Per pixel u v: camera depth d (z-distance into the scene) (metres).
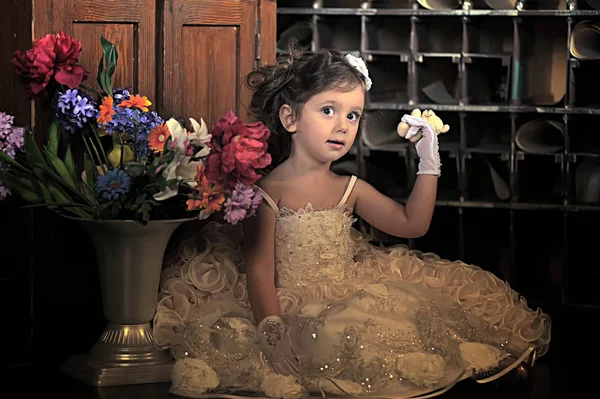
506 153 3.52
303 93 2.29
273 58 2.70
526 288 3.59
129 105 2.30
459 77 3.56
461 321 2.21
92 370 2.19
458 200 3.59
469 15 3.53
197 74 2.66
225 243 2.56
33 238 2.49
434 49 3.70
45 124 2.48
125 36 2.57
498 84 3.63
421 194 2.38
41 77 2.28
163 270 2.42
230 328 2.14
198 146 2.22
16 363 2.39
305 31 3.68
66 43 2.28
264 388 2.00
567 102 3.45
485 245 3.69
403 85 3.71
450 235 3.69
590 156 3.42
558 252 3.62
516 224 3.58
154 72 2.60
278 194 2.33
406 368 2.00
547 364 2.49
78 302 2.64
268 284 2.24
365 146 3.63
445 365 2.04
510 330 2.41
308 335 2.04
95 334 2.64
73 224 2.61
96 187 2.10
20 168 2.21
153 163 2.15
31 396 2.09
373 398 1.97
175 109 2.64
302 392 1.99
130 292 2.18
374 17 3.70
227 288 2.38
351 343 2.00
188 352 2.12
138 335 2.22
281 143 2.42
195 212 2.26
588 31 3.43
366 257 2.58
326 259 2.33
